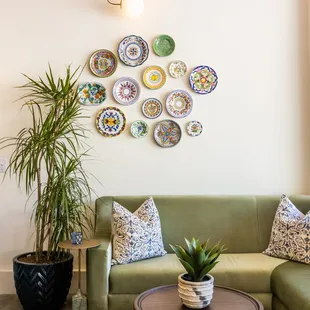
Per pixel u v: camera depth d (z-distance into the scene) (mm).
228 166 3475
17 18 3398
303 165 3500
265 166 3492
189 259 1896
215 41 3486
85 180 3141
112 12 3449
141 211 3025
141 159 3434
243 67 3494
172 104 3455
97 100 3422
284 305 2336
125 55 3438
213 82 3473
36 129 3299
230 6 3506
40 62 3396
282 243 2828
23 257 2951
